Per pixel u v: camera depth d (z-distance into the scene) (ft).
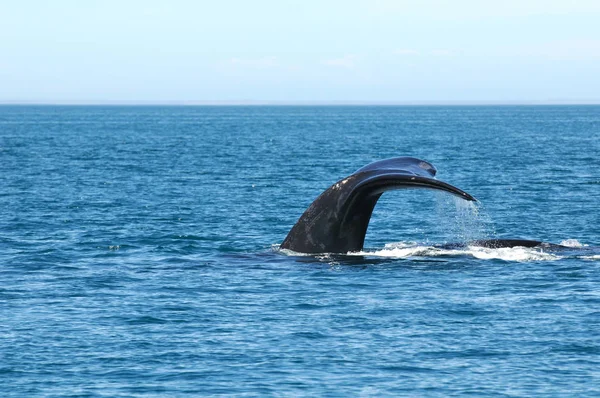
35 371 174.29
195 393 162.81
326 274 257.14
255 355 184.14
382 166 266.36
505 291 236.02
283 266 268.82
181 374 172.76
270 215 434.30
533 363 177.78
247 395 161.68
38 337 196.75
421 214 448.65
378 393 162.40
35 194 541.34
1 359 181.16
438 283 245.45
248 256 286.66
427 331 200.34
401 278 251.19
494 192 550.36
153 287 246.88
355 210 275.80
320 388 164.96
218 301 229.45
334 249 281.74
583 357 181.06
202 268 272.92
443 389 164.14
